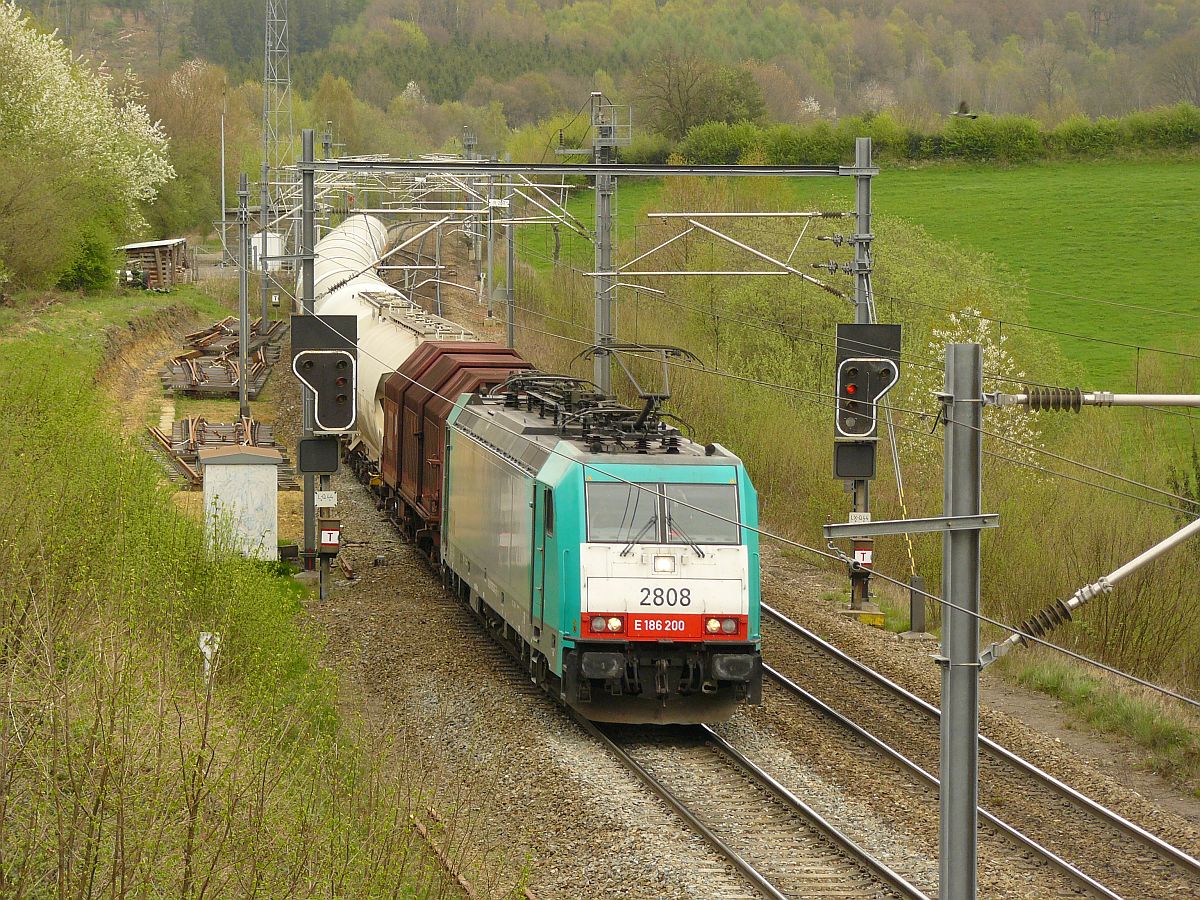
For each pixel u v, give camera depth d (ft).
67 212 556.10
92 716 110.83
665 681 183.93
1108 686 229.45
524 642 208.03
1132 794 177.99
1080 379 488.85
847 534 112.57
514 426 221.66
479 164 254.68
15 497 162.50
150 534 177.27
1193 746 196.75
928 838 156.97
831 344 483.92
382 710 195.93
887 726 201.05
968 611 115.24
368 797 130.52
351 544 312.91
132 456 212.84
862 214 268.82
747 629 185.37
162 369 512.22
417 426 298.76
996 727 203.31
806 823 158.92
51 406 210.79
